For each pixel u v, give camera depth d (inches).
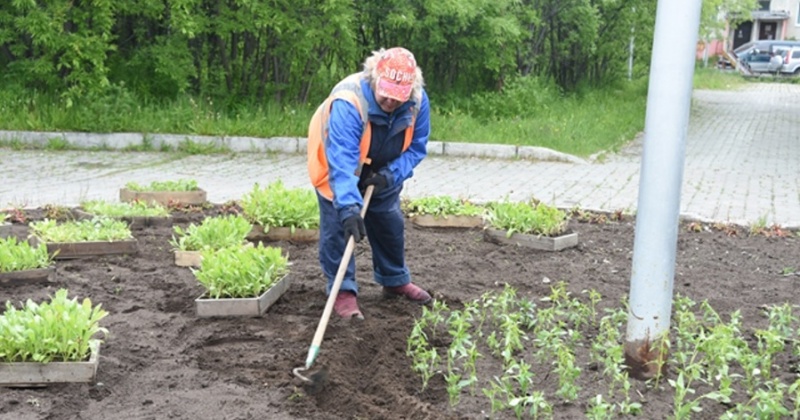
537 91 746.8
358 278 257.9
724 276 276.8
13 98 577.0
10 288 233.0
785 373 189.2
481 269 275.0
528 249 301.7
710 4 1167.6
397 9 653.3
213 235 266.5
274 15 595.8
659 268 173.9
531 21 757.9
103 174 470.3
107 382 171.0
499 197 428.5
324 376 170.9
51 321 169.0
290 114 608.1
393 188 218.8
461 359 190.2
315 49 641.0
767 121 912.9
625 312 219.1
